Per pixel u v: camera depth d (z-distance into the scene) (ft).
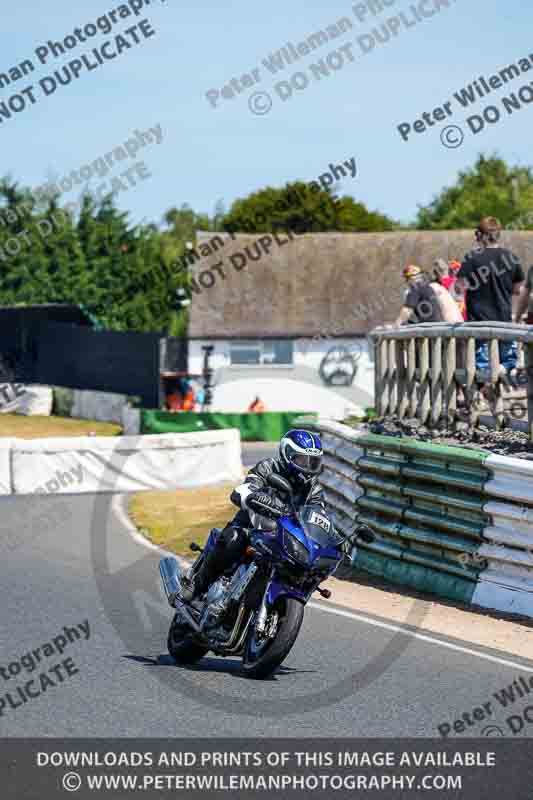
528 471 109.60
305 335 513.04
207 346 507.71
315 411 513.04
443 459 122.21
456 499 119.55
